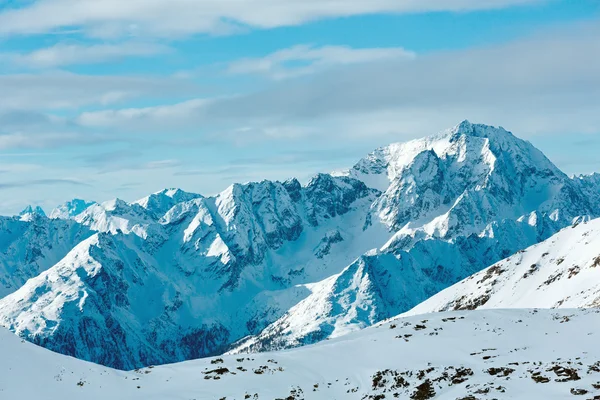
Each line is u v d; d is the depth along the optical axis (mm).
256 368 76562
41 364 69875
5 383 64500
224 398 67125
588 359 65562
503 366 67688
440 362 72938
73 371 70938
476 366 69625
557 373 62094
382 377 71188
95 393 67438
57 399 64438
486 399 58938
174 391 69500
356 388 70250
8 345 70625
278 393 68625
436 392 64438
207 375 74125
